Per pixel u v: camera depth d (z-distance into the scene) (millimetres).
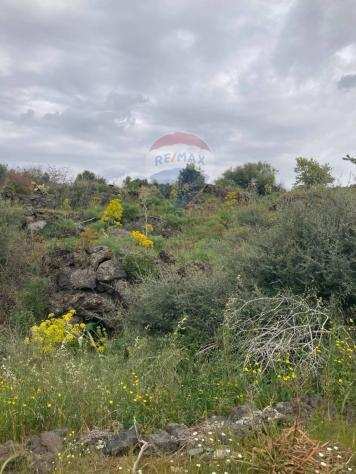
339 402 5340
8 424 4980
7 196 19859
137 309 7707
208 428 4680
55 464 4277
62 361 6383
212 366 6102
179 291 7320
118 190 23109
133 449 4543
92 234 13289
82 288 9734
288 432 4273
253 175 28484
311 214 7426
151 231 16750
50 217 16062
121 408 5211
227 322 6324
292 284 6910
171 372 5871
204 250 13008
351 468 4098
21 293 9820
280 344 5871
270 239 7371
